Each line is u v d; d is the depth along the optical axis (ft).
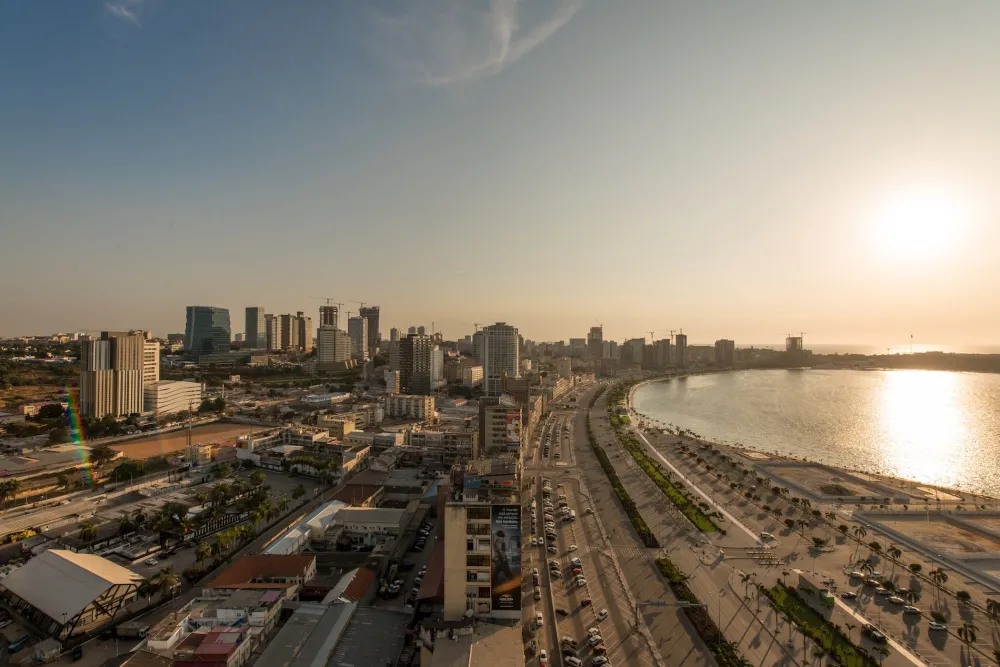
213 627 414.41
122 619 462.60
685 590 499.92
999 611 459.32
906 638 432.25
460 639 392.27
